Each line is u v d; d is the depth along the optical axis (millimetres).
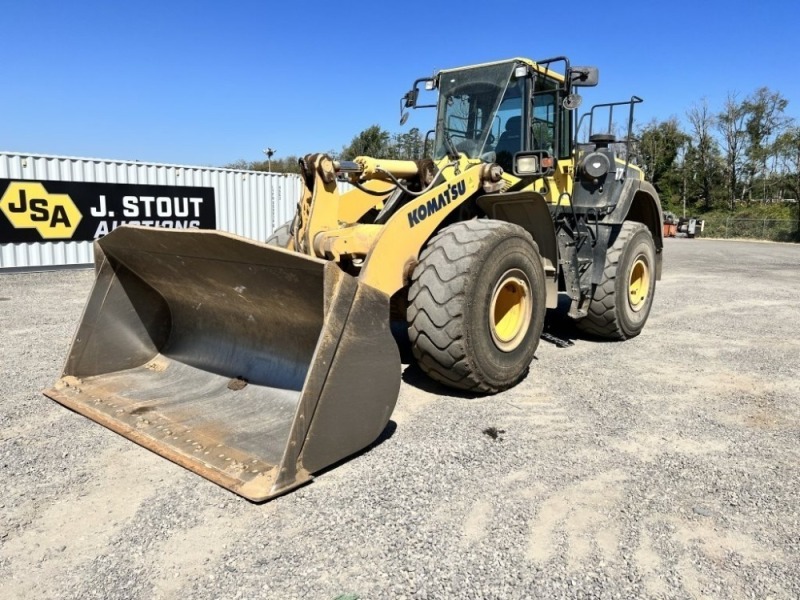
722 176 50688
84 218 12109
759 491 2906
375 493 2789
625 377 4754
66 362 3965
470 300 3775
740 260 17828
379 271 3680
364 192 4613
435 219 4047
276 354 3715
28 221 11461
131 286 4184
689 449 3383
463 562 2301
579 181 5766
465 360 3832
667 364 5176
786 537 2521
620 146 6176
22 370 4723
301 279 3023
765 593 2158
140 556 2318
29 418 3656
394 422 3670
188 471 2992
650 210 6863
